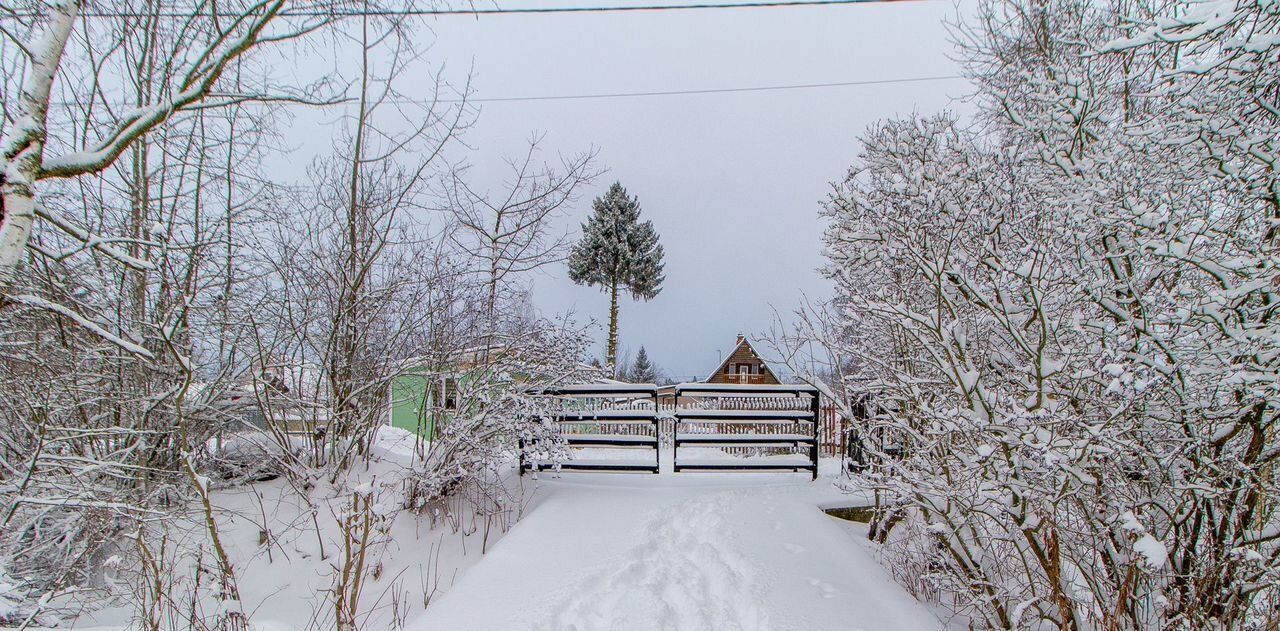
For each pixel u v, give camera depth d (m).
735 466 8.20
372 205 7.82
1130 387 3.33
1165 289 4.10
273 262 7.45
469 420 7.06
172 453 6.95
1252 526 3.93
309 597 5.80
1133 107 5.50
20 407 6.24
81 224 7.00
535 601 4.19
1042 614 4.07
